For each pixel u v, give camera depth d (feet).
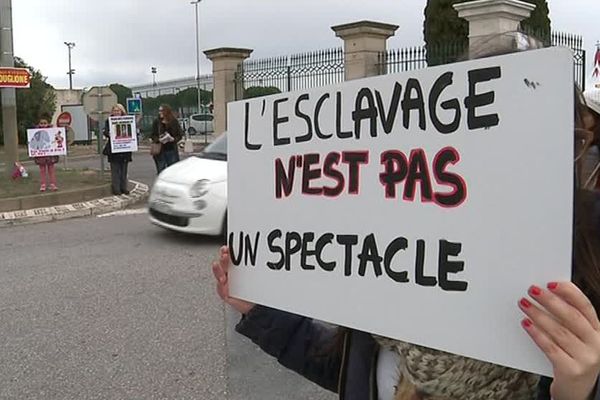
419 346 4.76
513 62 4.14
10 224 35.99
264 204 5.96
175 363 15.12
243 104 6.15
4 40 50.26
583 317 3.79
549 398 4.48
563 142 3.92
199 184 28.22
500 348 4.22
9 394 13.74
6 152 50.70
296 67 62.95
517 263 4.13
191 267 24.21
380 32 57.82
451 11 50.90
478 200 4.33
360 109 5.09
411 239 4.75
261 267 5.99
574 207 4.06
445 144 4.52
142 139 120.16
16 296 20.98
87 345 16.39
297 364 6.32
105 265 24.95
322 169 5.40
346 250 5.22
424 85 4.64
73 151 107.24
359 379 5.47
